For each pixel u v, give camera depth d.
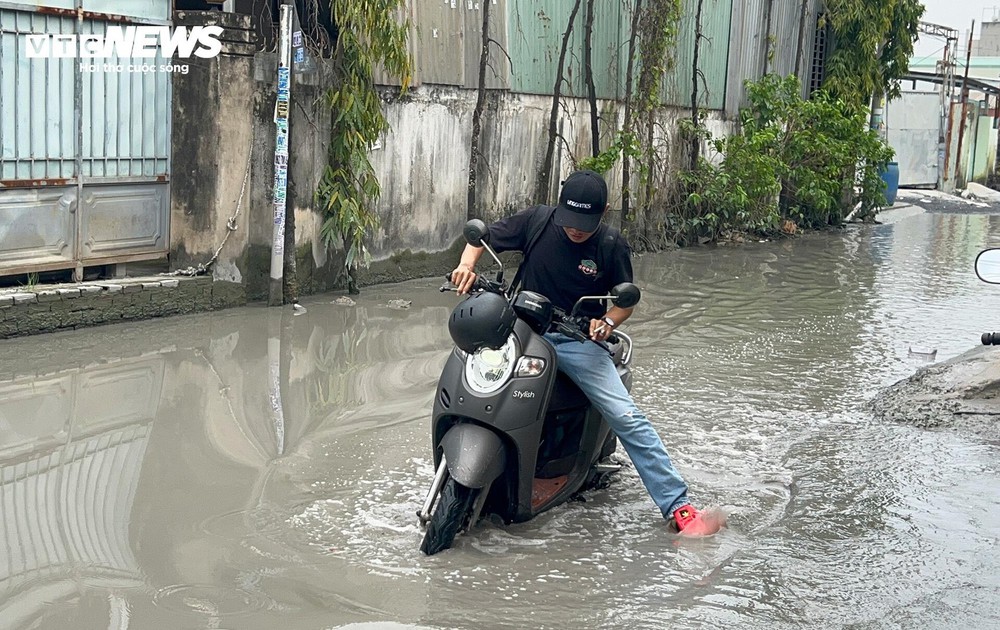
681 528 4.85
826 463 5.98
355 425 6.30
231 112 9.24
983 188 36.69
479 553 4.49
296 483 5.24
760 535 4.88
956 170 34.59
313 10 10.47
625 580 4.29
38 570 4.07
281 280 9.55
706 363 8.44
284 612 3.81
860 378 8.10
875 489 5.54
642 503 5.32
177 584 4.00
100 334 8.18
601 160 14.08
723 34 18.16
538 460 5.07
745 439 6.42
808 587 4.29
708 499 5.36
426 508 4.43
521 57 13.09
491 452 4.41
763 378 8.01
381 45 9.98
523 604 4.00
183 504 4.88
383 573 4.21
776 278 13.34
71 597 3.84
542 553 4.54
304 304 9.89
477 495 4.50
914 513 5.20
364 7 9.70
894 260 15.67
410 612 3.87
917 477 5.74
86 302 8.32
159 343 8.02
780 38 20.12
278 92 9.15
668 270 13.66
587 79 14.12
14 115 8.04
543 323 4.77
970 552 4.71
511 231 5.02
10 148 8.04
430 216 11.96
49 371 7.03
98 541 4.39
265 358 7.78
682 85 16.86
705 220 16.75
